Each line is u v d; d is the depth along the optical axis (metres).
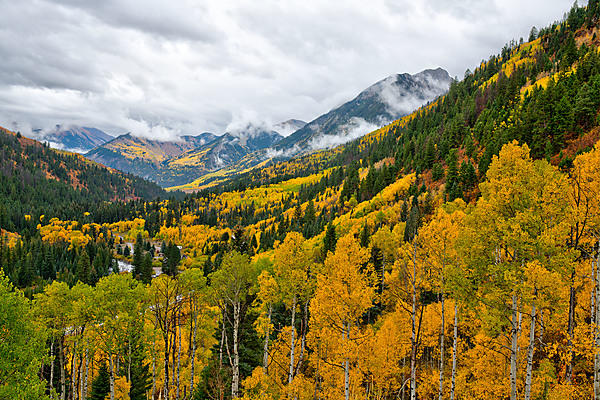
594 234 17.95
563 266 15.23
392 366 25.30
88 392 36.34
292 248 25.02
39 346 21.17
